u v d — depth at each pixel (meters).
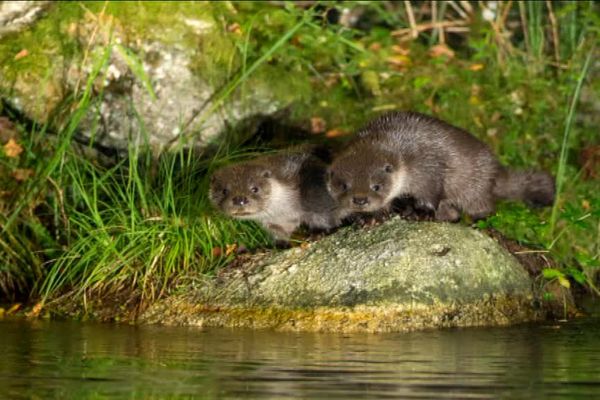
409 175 19.16
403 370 13.55
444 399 11.80
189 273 19.00
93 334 16.95
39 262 21.05
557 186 21.92
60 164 21.47
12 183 21.66
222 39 23.48
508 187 20.92
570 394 12.11
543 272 18.61
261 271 18.47
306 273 18.06
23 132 22.03
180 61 22.89
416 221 18.75
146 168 20.97
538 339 16.27
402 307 17.30
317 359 14.41
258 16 24.44
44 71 22.42
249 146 22.53
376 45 25.58
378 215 19.25
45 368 13.73
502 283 18.20
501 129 24.16
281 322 17.52
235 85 22.27
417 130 19.56
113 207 20.50
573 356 14.73
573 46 26.28
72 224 20.95
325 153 20.91
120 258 19.28
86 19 22.98
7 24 23.22
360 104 24.11
